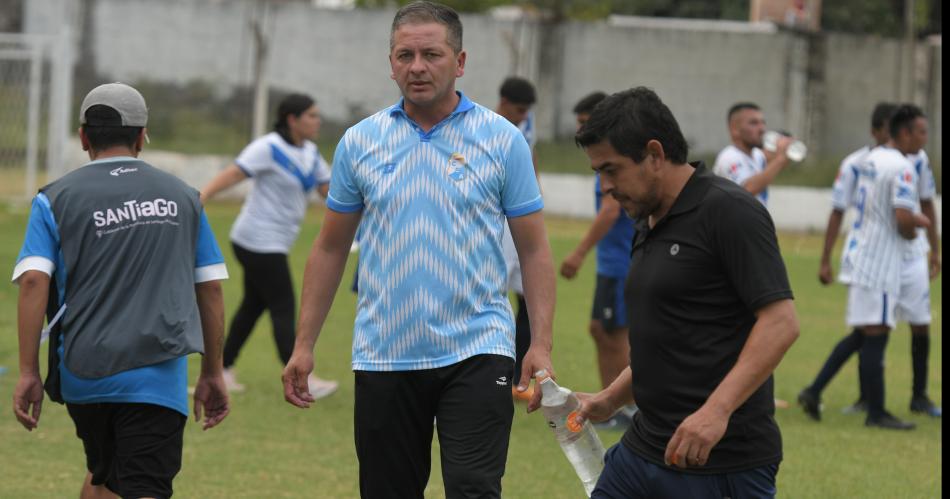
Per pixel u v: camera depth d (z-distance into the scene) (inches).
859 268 679.7
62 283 376.5
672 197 311.7
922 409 719.7
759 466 309.4
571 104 1911.9
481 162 365.4
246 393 711.7
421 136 366.3
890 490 541.3
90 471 398.0
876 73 1948.8
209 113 1926.7
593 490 338.0
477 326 363.3
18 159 1862.7
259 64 1918.1
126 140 387.2
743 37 1911.9
